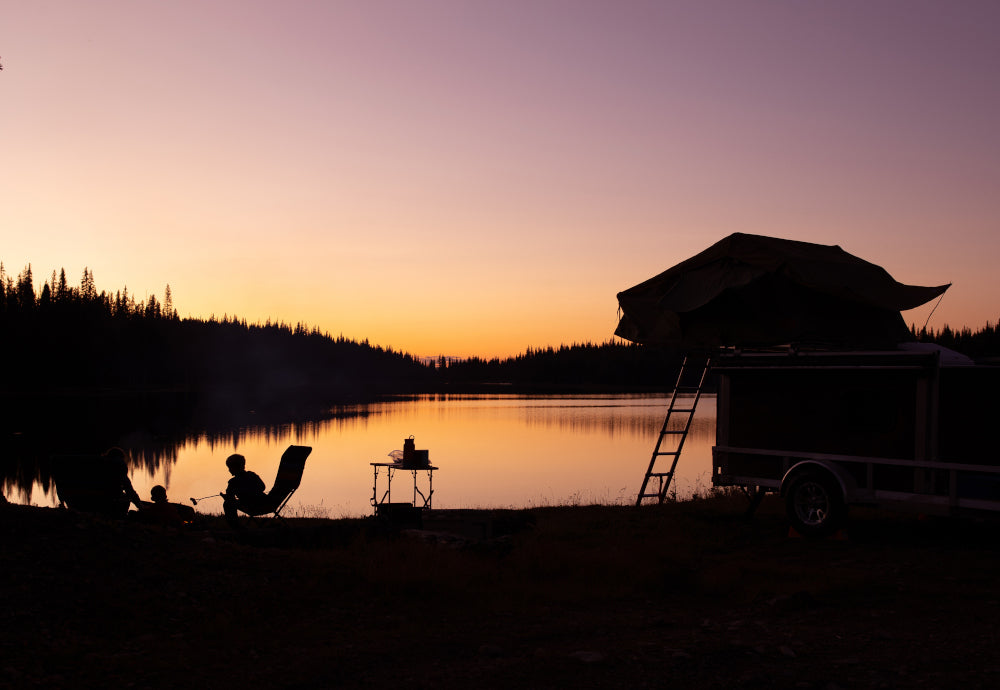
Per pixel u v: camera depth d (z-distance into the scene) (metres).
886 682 4.79
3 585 5.77
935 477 9.32
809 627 6.12
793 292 11.03
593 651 5.42
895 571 8.10
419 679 4.86
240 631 5.68
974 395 9.07
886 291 11.64
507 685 4.76
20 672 4.61
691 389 186.75
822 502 10.13
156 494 10.79
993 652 5.39
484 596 7.04
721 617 6.51
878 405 9.86
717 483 11.42
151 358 127.12
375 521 10.85
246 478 11.43
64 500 10.36
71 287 111.69
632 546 9.45
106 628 5.48
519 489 27.34
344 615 6.23
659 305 11.39
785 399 10.77
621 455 40.53
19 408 72.00
